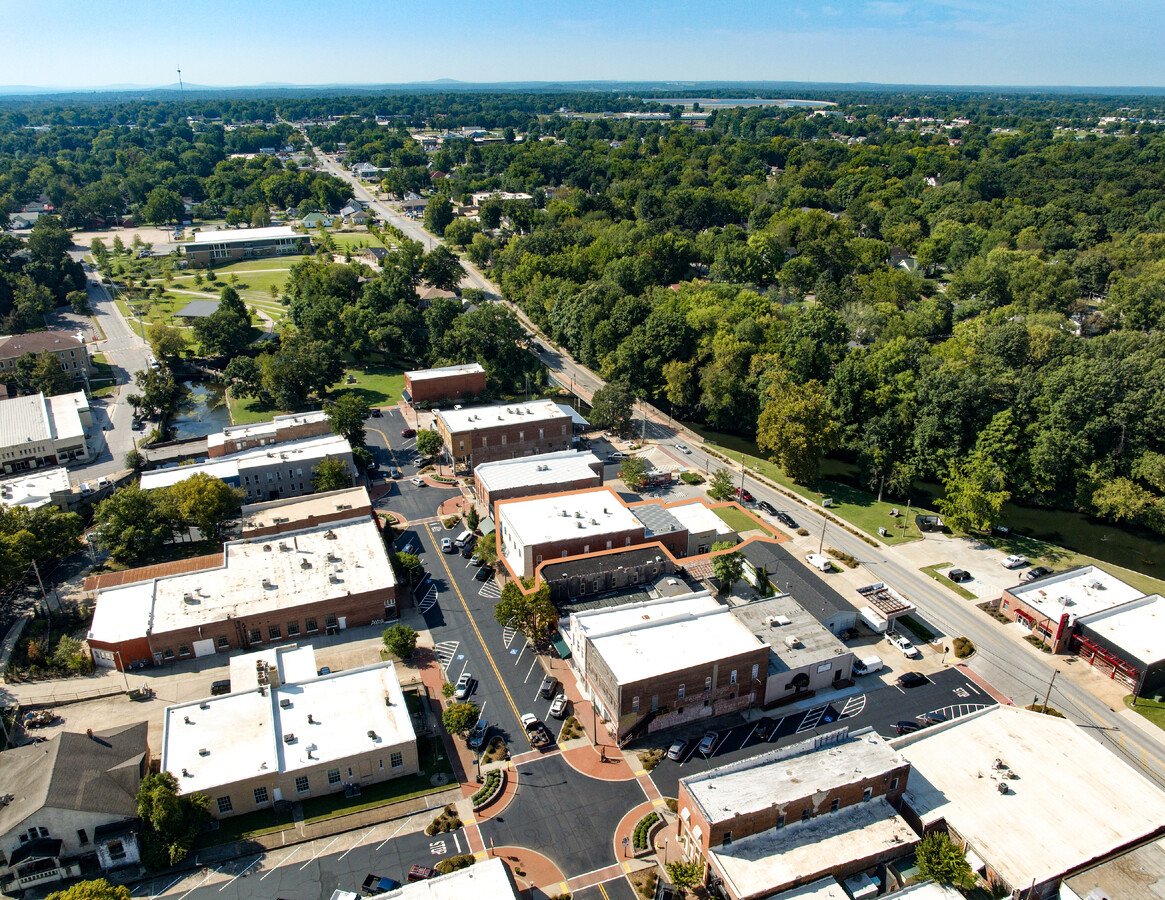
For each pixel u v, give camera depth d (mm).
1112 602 116125
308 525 131875
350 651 109062
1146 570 137250
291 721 89438
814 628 108625
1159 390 148125
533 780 88375
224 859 78250
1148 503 146500
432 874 76062
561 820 83250
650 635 99188
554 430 169250
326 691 94188
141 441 173125
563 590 113938
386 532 137750
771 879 71625
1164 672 102500
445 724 92500
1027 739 89938
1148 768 90688
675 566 120312
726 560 119375
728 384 187375
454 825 82125
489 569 129375
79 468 162750
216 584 114562
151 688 101688
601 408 183125
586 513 129000
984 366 173625
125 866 77500
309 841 80500
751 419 190250
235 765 83312
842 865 73375
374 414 193875
